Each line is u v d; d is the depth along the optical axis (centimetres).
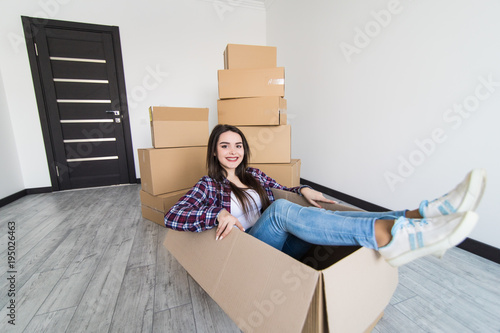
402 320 85
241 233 71
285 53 288
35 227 173
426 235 53
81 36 264
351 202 209
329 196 234
